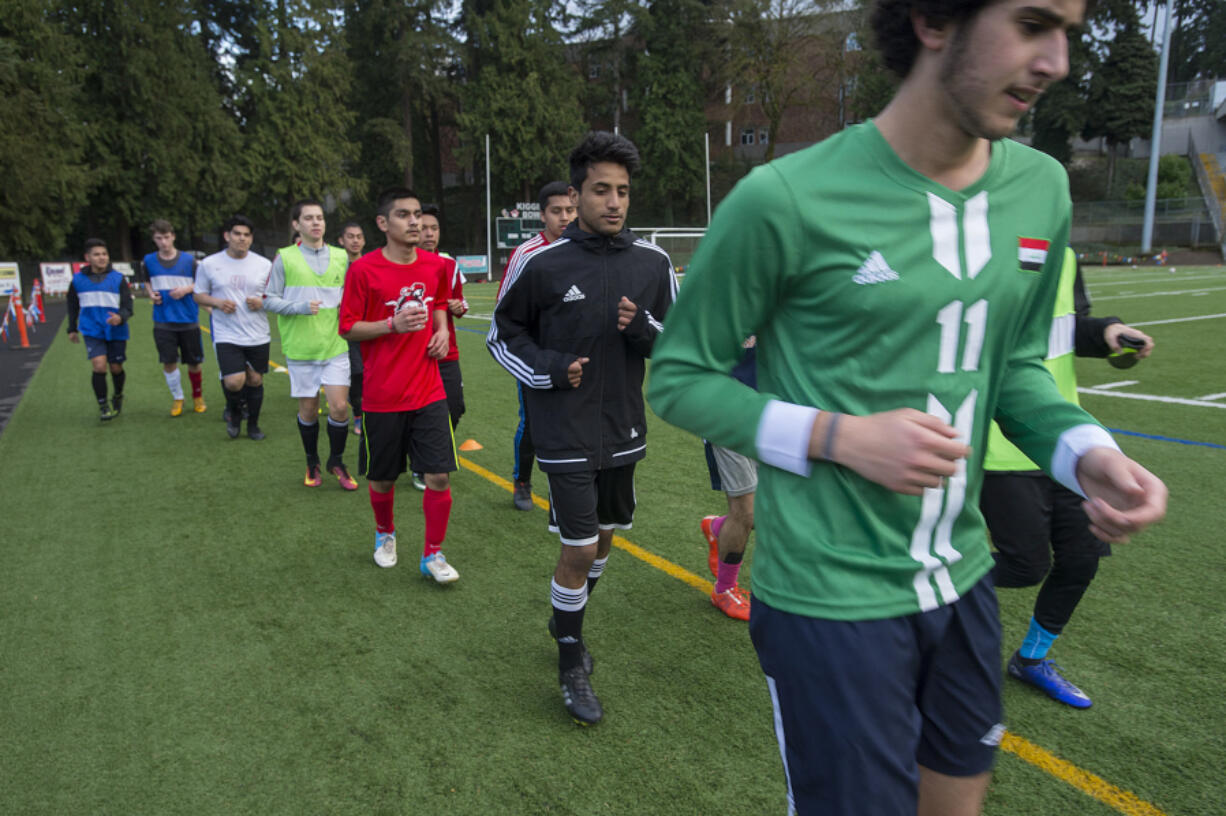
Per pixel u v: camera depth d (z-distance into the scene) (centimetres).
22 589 368
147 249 3966
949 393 116
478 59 4369
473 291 2653
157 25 3422
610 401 268
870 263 110
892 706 116
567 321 268
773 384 123
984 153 119
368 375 365
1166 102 4184
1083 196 4097
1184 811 210
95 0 3195
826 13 3738
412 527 453
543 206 429
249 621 333
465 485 534
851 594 117
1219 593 339
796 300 117
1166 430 617
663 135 4269
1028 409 129
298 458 612
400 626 328
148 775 233
